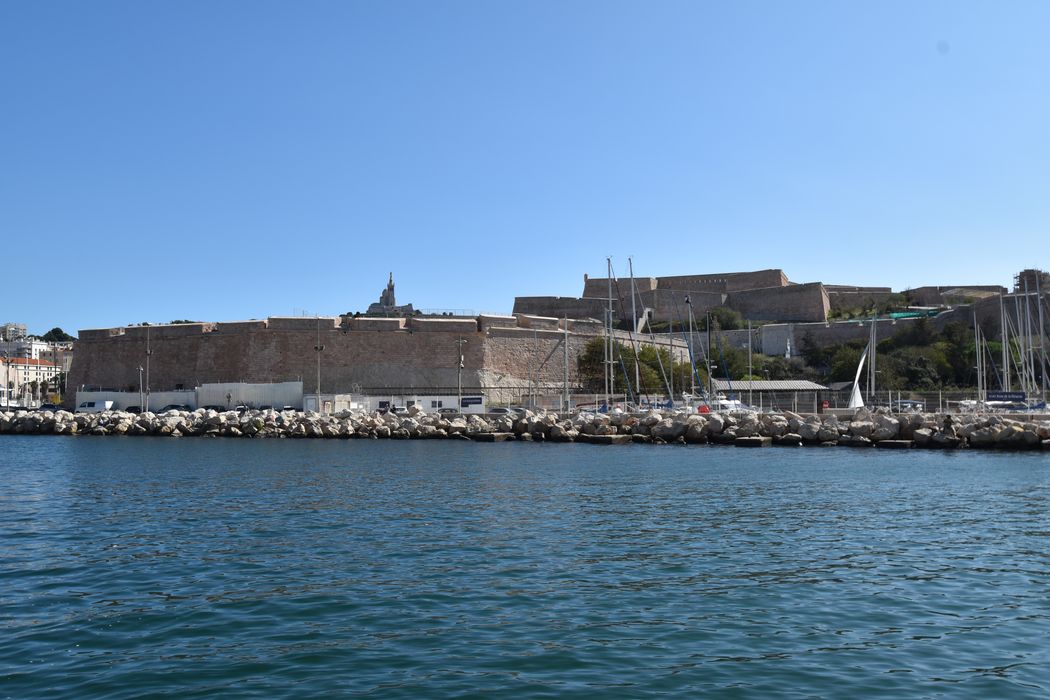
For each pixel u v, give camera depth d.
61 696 8.04
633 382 76.19
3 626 10.31
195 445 47.25
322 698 7.98
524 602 11.30
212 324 76.38
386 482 26.16
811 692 8.13
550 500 21.47
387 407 63.44
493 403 72.31
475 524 17.69
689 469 30.05
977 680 8.46
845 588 12.08
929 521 17.94
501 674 8.59
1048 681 8.45
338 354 74.44
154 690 8.19
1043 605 11.19
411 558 14.13
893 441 40.62
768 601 11.38
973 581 12.48
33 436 58.78
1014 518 18.28
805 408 65.12
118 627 10.24
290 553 14.59
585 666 8.83
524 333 78.81
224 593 11.84
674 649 9.38
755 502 21.00
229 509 20.16
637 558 14.12
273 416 57.56
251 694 8.08
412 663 8.92
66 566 13.65
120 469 31.56
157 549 15.05
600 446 43.69
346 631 10.04
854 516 18.67
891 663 8.94
